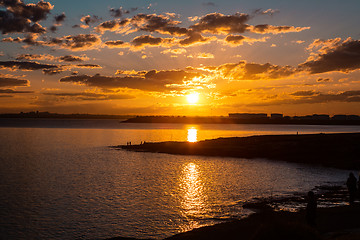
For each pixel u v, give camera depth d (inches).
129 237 798.5
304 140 3095.5
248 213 963.3
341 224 665.0
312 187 1390.3
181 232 836.6
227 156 2787.9
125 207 1106.7
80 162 2455.7
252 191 1326.3
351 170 1957.4
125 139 5413.4
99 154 3051.2
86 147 3806.6
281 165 2236.7
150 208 1087.6
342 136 3102.9
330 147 2679.6
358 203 916.0
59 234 848.3
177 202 1163.9
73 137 5925.2
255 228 747.4
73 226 908.6
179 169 2064.5
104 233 848.3
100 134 7194.9
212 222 903.1
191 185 1501.0
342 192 1242.0
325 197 1142.3
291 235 373.4
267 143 3179.1
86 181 1633.9
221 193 1304.1
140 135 6801.2
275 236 373.7
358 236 471.2
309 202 633.0
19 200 1222.3
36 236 834.2
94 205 1139.9
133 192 1355.8
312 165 2207.2
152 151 3270.2
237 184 1504.7
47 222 948.6
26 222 947.3
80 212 1050.7
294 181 1565.0
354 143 2706.7
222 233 724.7
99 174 1865.2
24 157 2795.3
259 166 2196.1
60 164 2333.9
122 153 3144.7
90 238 813.2
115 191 1380.4
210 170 2007.9
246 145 3211.1
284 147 2898.6
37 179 1699.1
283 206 1018.7
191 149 3196.4
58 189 1432.1
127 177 1753.2
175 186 1481.3
